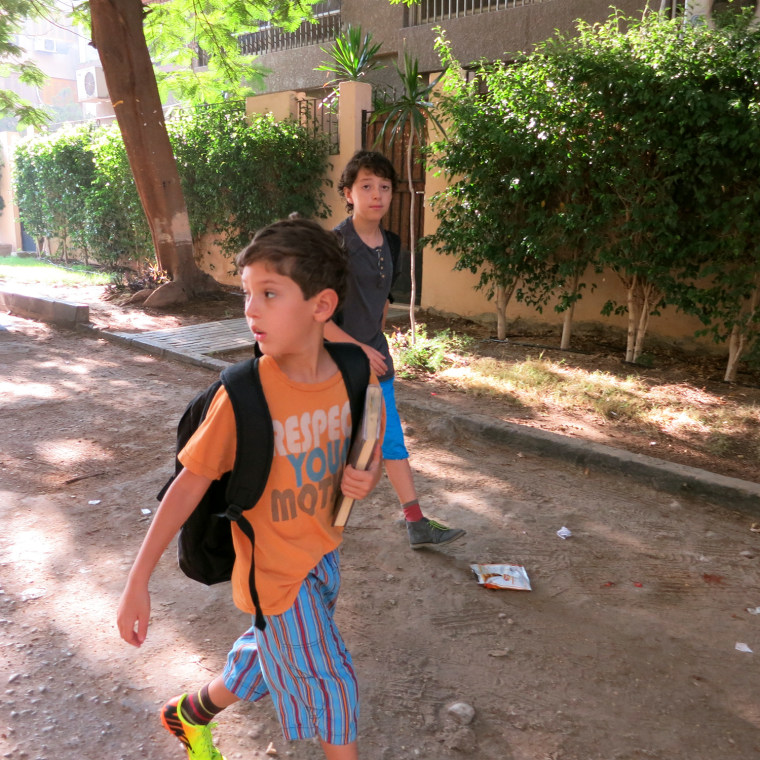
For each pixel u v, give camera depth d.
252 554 1.79
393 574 3.53
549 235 7.88
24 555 3.65
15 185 17.31
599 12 11.01
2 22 11.78
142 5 10.44
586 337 8.76
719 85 6.68
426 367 7.16
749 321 6.78
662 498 4.46
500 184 8.12
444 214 8.71
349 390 1.81
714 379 7.11
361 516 4.15
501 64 8.25
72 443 5.28
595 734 2.50
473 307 9.78
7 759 2.32
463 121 8.13
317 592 1.88
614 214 7.41
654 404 6.17
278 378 1.71
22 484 4.54
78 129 15.68
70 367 7.55
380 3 14.34
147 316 10.18
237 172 11.53
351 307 3.49
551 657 2.92
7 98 12.52
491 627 3.11
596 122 7.23
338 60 11.49
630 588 3.45
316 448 1.78
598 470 4.84
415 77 7.59
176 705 2.12
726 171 6.73
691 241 7.06
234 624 3.10
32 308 10.14
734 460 4.93
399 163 10.46
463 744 2.42
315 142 11.48
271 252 1.61
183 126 12.58
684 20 7.36
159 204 10.98
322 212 11.75
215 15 12.27
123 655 2.88
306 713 1.84
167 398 6.46
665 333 8.20
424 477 4.73
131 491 4.45
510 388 6.49
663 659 2.92
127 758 2.36
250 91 13.93
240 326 9.36
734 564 3.68
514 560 3.68
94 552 3.70
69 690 2.66
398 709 2.60
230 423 1.67
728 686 2.76
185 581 3.44
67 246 17.12
